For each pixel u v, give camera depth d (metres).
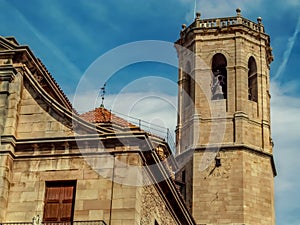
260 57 60.06
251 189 54.38
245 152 55.34
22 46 32.81
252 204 53.94
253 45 60.03
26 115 32.34
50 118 32.12
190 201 54.59
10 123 31.83
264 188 55.12
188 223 39.25
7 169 31.08
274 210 56.12
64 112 32.03
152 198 32.69
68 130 31.80
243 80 58.00
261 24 61.19
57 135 31.75
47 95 32.44
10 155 31.39
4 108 32.12
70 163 31.23
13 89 32.44
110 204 30.05
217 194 54.31
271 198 55.28
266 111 58.38
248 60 59.56
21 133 32.06
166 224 35.34
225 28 59.72
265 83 59.47
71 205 30.66
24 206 30.80
